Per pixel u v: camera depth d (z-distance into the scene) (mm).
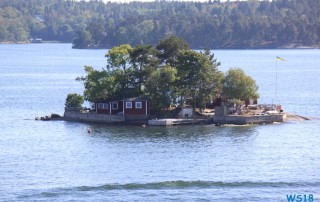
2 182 171875
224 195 161500
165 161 194875
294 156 199875
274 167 186875
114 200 157875
